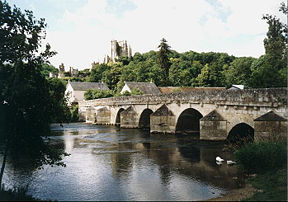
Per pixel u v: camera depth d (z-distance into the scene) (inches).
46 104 558.9
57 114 585.6
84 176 700.0
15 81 494.6
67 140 1403.8
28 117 546.3
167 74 3435.0
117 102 2230.6
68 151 1065.5
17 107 529.0
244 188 556.7
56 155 601.6
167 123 1521.9
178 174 694.5
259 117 895.7
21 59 530.0
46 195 561.9
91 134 1669.5
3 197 450.3
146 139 1357.0
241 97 1040.2
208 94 1228.5
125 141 1320.1
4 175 718.5
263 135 876.0
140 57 5728.3
